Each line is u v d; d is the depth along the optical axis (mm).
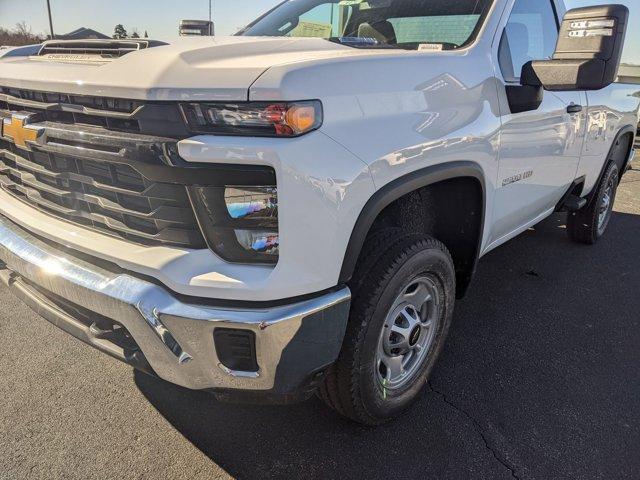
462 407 2465
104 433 2248
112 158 1658
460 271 2686
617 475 2084
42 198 2094
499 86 2477
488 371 2758
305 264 1636
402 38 2711
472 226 2523
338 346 1819
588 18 2137
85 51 2074
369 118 1758
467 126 2209
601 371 2797
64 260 1913
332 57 1763
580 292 3781
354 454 2166
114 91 1618
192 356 1689
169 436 2242
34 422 2295
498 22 2596
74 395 2480
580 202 3982
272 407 2439
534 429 2332
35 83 1852
